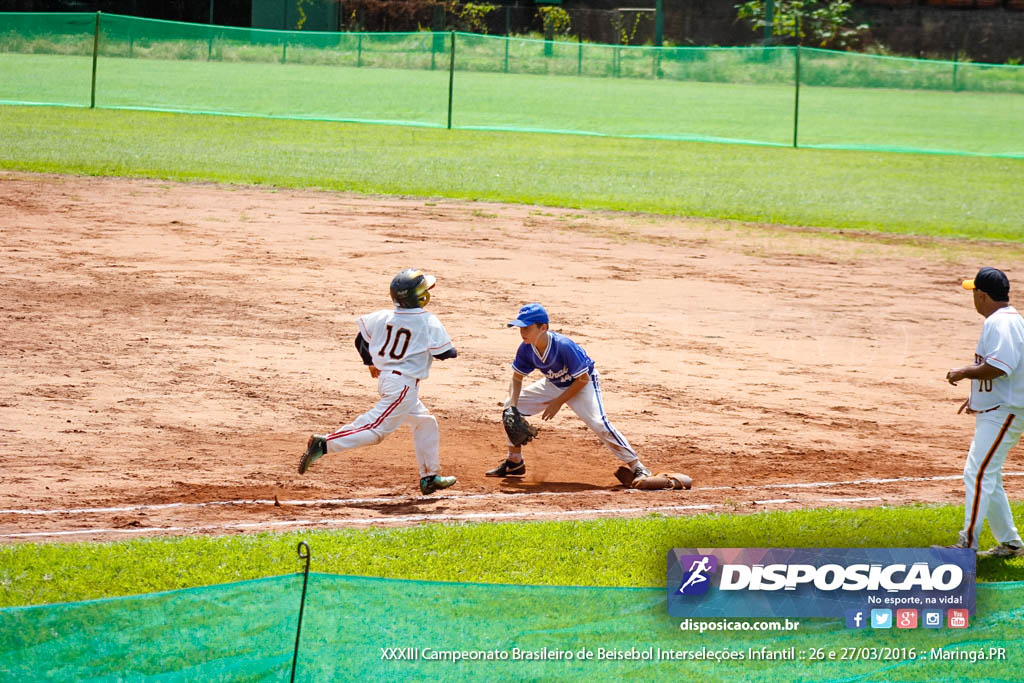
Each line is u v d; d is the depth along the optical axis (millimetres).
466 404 41719
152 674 18859
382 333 30359
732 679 19594
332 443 29406
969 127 152000
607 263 68188
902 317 59344
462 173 98062
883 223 85562
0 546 25641
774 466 36500
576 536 27484
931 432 41500
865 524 29172
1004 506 26906
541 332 32656
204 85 159000
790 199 94312
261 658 19062
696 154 119750
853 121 154500
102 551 25328
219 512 29281
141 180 85875
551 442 38188
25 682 18562
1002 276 26422
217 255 64062
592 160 111188
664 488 33312
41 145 98375
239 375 43281
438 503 30984
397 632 20000
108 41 190625
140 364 43906
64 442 34875
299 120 129375
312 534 26953
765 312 58938
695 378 46906
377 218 77312
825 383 47375
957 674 20344
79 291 54594
